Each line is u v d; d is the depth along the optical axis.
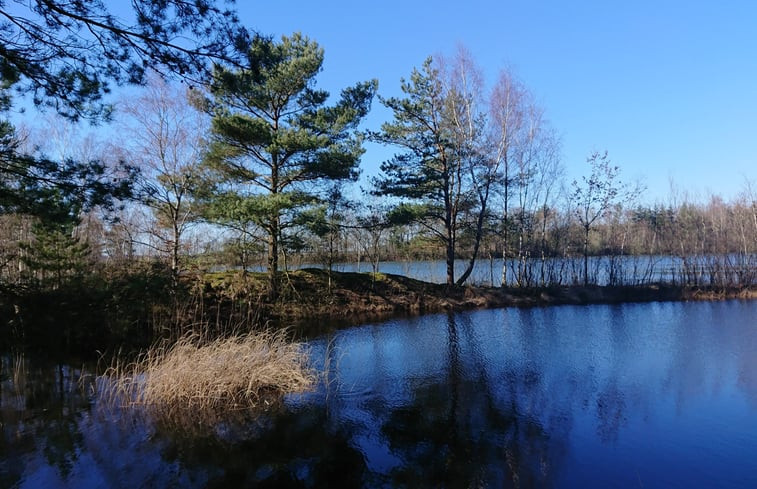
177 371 8.12
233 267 21.94
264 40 5.83
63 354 11.74
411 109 21.39
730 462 5.72
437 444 6.38
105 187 8.09
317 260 22.78
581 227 26.69
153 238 19.58
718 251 24.25
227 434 6.72
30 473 5.52
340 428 6.94
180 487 5.22
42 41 5.77
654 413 7.42
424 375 9.80
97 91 6.79
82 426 6.98
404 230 23.73
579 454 6.00
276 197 15.30
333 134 17.39
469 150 22.28
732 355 11.10
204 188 17.08
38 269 13.45
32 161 7.62
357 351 12.27
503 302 21.23
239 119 15.17
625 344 12.59
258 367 8.67
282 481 5.40
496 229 24.58
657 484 5.24
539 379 9.40
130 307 13.69
